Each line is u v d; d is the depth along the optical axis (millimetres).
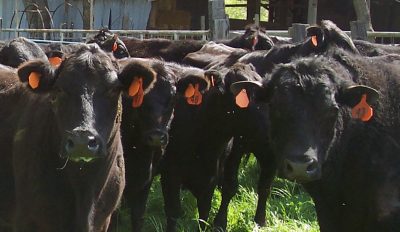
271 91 3891
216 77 5129
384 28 14828
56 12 12578
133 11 13219
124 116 5020
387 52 5410
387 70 4152
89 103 3818
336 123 3869
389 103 4062
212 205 5762
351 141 4000
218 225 5359
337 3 15336
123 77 3951
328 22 5164
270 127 3893
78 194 3992
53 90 3898
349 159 4012
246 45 7512
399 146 4008
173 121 5320
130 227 5461
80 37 10250
